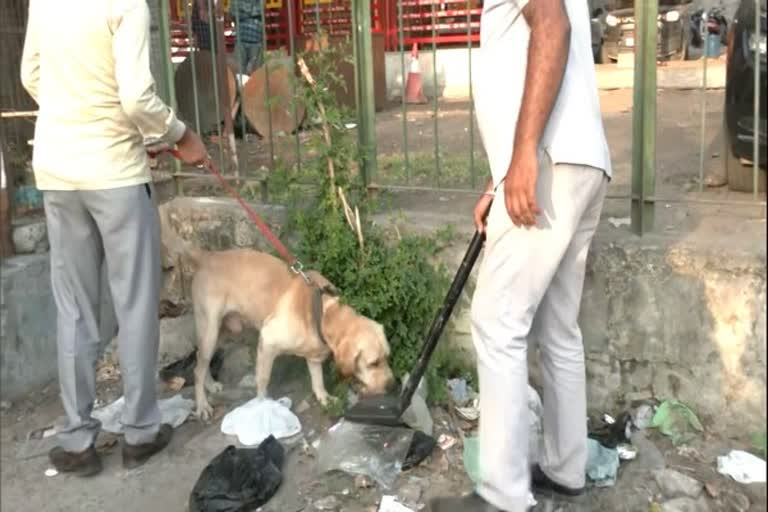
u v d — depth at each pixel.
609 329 3.47
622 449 3.32
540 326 2.93
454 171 4.77
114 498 3.14
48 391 3.93
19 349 3.85
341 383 3.66
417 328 3.74
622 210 3.90
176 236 4.36
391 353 3.68
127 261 3.14
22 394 3.87
